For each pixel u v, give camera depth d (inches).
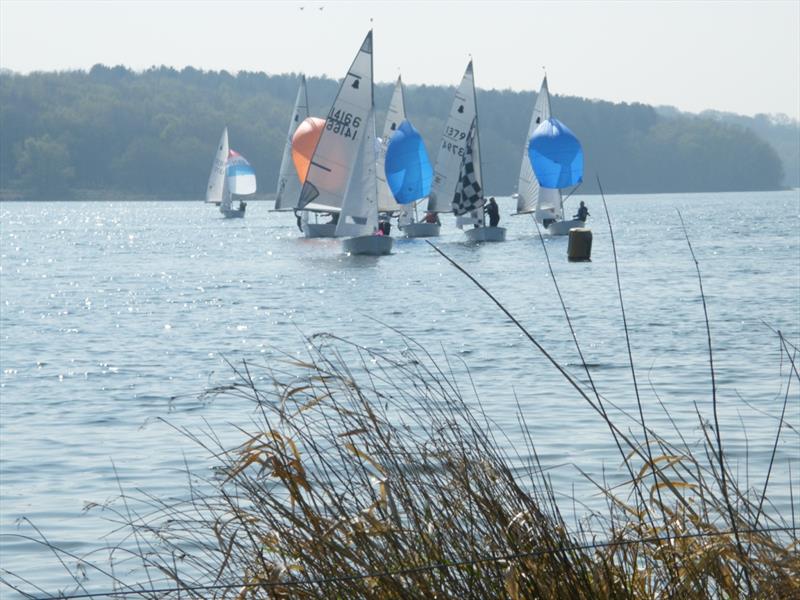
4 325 2100.1
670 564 331.3
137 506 708.7
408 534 331.0
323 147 4702.3
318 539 331.0
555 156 5036.9
